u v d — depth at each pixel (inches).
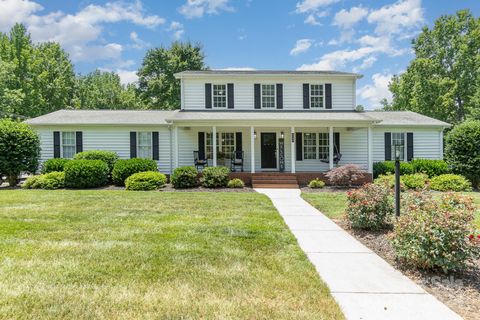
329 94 678.5
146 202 364.8
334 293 132.6
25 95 1120.8
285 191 505.7
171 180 540.1
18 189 514.3
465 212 153.9
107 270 151.8
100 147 638.5
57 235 215.3
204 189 523.2
